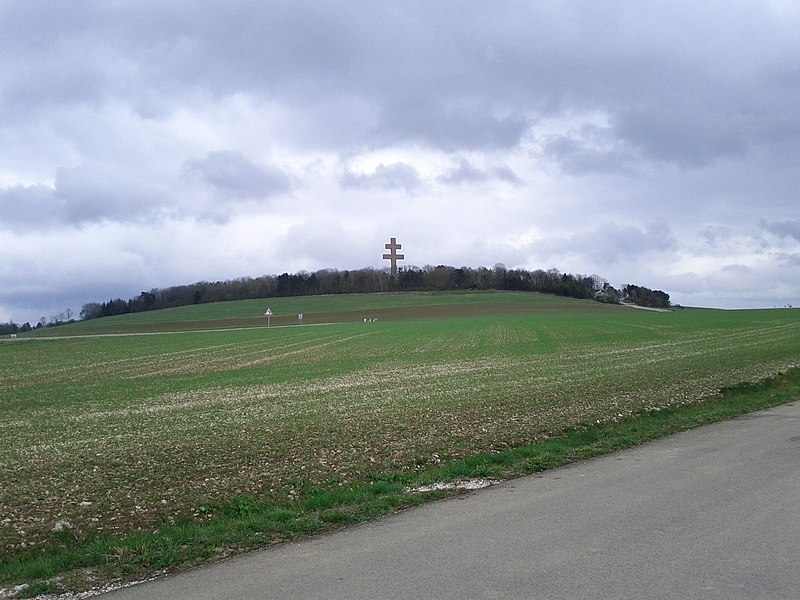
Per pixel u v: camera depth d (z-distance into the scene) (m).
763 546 7.08
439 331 78.38
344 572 6.77
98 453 15.47
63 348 64.62
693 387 23.81
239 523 8.95
